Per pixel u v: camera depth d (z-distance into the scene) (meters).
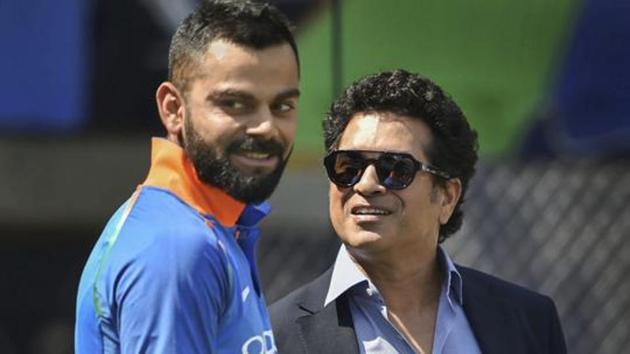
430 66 21.05
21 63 22.42
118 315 9.77
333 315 12.33
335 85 18.39
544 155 21.33
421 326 12.55
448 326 12.51
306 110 20.88
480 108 21.16
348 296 12.44
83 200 23.84
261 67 10.05
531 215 22.95
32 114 22.52
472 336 12.57
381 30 20.84
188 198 10.15
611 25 21.02
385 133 12.10
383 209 12.00
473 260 23.06
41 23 22.41
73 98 22.48
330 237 22.36
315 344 12.19
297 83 10.34
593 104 21.14
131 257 9.77
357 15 20.83
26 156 23.66
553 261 22.91
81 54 22.41
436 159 12.24
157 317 9.61
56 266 26.53
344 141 12.25
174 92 10.35
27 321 26.95
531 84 21.16
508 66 21.11
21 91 22.50
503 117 21.19
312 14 20.77
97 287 9.93
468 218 23.05
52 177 23.75
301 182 22.67
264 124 10.06
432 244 12.48
